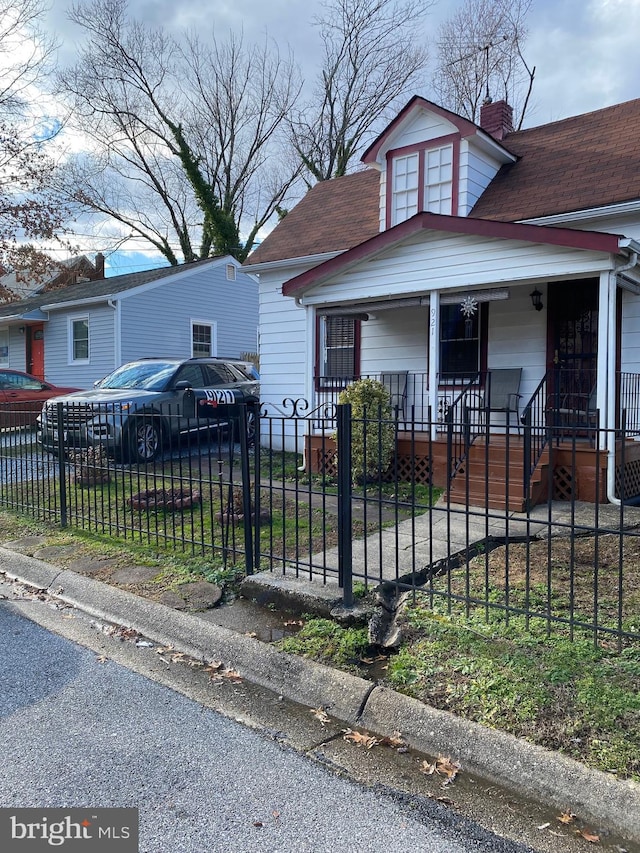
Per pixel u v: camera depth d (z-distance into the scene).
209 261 19.55
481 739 2.69
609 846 2.17
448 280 8.39
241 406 4.66
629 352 8.59
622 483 3.08
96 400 9.01
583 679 3.01
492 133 12.49
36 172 15.44
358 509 6.96
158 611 4.26
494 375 9.86
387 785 2.53
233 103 31.44
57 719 3.05
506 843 2.19
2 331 21.17
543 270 7.61
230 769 2.64
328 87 30.64
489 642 3.46
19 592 4.98
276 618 4.11
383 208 11.12
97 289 19.19
